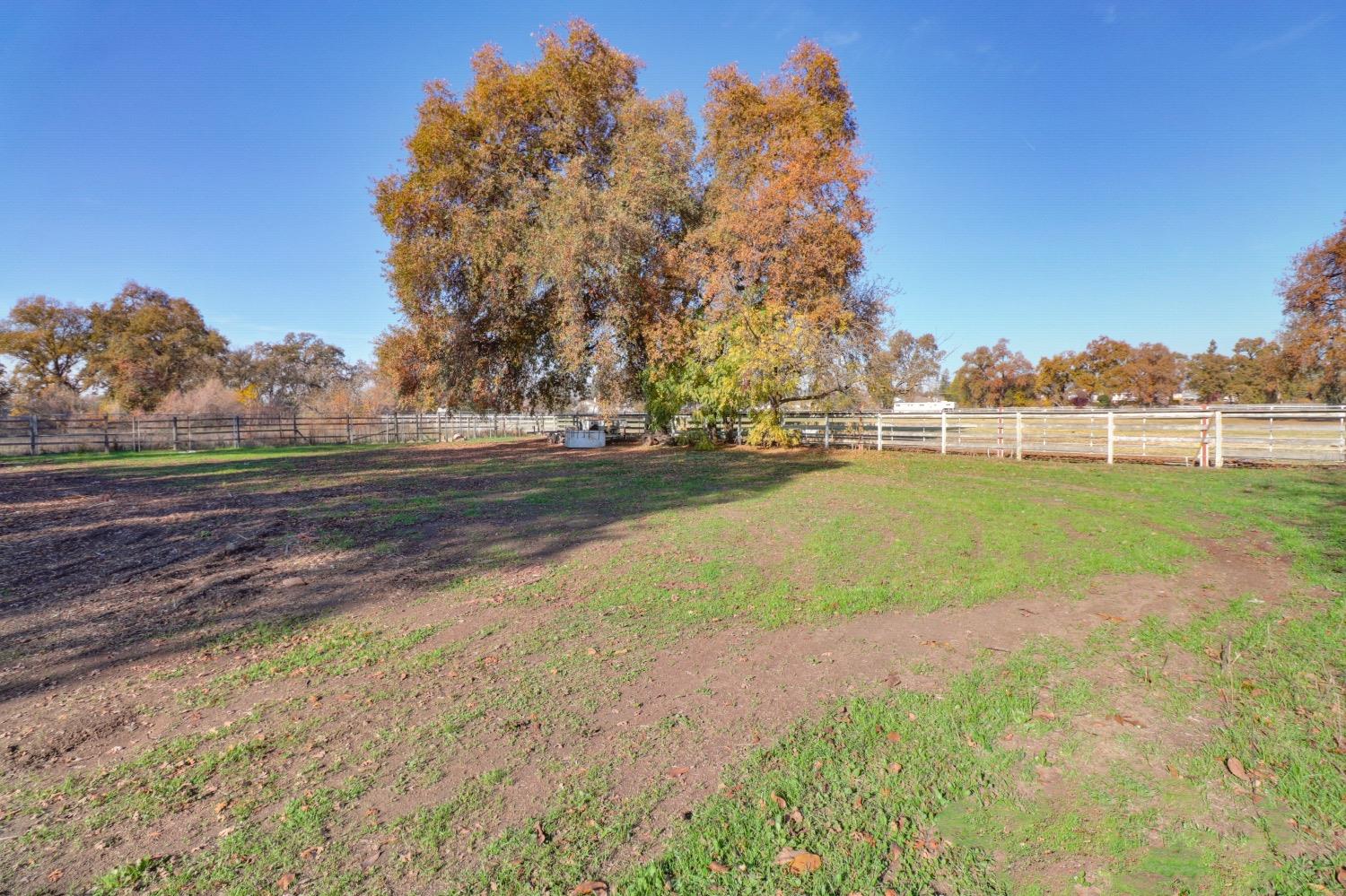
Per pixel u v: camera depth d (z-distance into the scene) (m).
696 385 22.03
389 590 6.14
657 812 2.80
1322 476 12.16
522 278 21.83
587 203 19.66
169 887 2.38
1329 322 31.08
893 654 4.43
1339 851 2.46
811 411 22.66
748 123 22.34
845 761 3.16
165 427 27.45
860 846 2.57
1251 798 2.79
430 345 23.00
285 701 3.89
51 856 2.56
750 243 19.77
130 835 2.69
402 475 15.69
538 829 2.69
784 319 19.78
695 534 8.38
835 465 16.55
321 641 4.86
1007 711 3.59
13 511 10.50
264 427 29.48
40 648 4.75
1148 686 3.84
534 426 38.28
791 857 2.51
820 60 21.41
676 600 5.69
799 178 19.00
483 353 24.03
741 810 2.79
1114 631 4.71
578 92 23.08
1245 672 3.95
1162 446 17.45
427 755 3.27
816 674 4.16
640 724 3.56
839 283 20.02
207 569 6.93
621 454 21.66
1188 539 7.48
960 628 4.88
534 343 24.64
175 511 10.43
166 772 3.15
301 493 12.53
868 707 3.68
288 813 2.82
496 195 22.88
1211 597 5.38
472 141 22.75
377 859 2.52
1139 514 8.99
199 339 49.81
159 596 5.99
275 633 5.04
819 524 8.84
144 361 45.44
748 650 4.56
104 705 3.87
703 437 23.11
